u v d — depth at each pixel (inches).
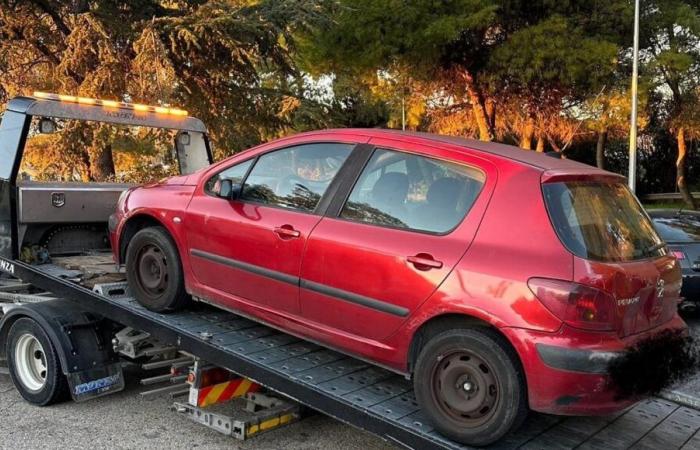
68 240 253.8
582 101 912.3
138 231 204.4
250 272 172.6
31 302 224.7
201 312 199.8
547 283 124.9
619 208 147.6
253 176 182.5
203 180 193.0
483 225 137.6
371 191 157.5
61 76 574.2
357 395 151.5
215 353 172.6
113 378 210.7
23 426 190.5
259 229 170.6
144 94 566.6
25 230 232.5
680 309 339.9
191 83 625.9
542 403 124.3
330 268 154.6
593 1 803.4
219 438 184.5
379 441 185.2
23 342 212.7
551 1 794.2
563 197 135.0
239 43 580.7
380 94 962.1
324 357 172.4
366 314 148.6
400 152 156.8
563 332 123.1
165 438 183.3
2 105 635.5
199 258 185.9
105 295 203.3
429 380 136.9
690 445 145.8
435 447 132.6
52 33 622.8
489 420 128.9
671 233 341.1
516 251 131.2
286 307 165.8
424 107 1014.4
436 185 148.5
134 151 425.7
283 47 687.1
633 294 130.4
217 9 578.9
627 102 825.5
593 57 750.5
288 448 179.3
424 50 810.8
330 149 169.2
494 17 764.6
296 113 674.8
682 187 1095.6
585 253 127.9
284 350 174.2
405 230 147.6
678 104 989.8
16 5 595.2
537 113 931.3
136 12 625.0
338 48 826.2
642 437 147.8
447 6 777.6
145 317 190.9
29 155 516.7
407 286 141.2
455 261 136.2
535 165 140.4
